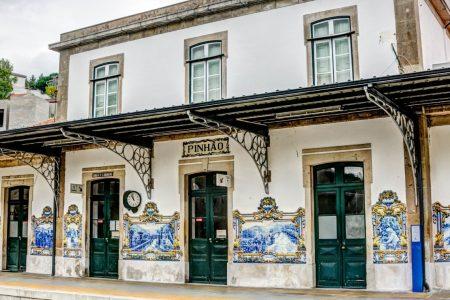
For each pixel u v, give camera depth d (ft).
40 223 52.65
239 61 42.80
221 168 42.32
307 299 32.68
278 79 40.98
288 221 39.14
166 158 45.14
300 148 39.14
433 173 35.27
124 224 46.85
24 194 55.47
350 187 37.93
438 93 31.45
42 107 86.79
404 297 32.24
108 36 49.83
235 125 37.70
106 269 48.03
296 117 37.83
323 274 38.19
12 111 84.48
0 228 55.72
